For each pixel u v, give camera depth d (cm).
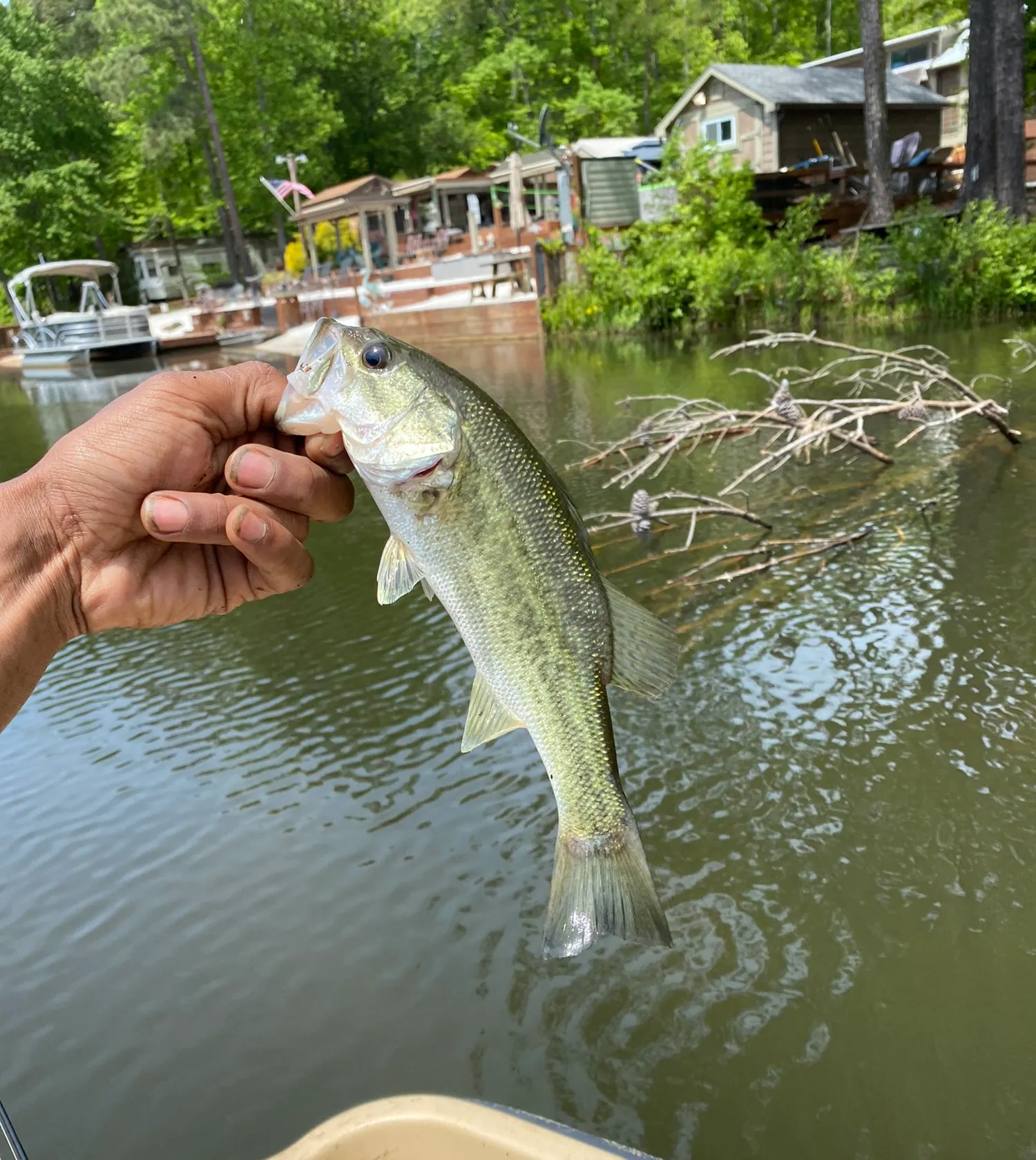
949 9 3638
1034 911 434
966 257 2027
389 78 5497
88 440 156
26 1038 431
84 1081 405
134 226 5484
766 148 3084
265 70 5003
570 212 2858
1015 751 540
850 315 2194
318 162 5197
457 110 5544
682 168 2694
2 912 516
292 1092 388
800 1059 378
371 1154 191
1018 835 478
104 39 5094
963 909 439
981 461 1034
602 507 1041
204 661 813
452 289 3231
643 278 2480
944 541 828
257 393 177
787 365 1795
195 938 479
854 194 2878
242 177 5109
